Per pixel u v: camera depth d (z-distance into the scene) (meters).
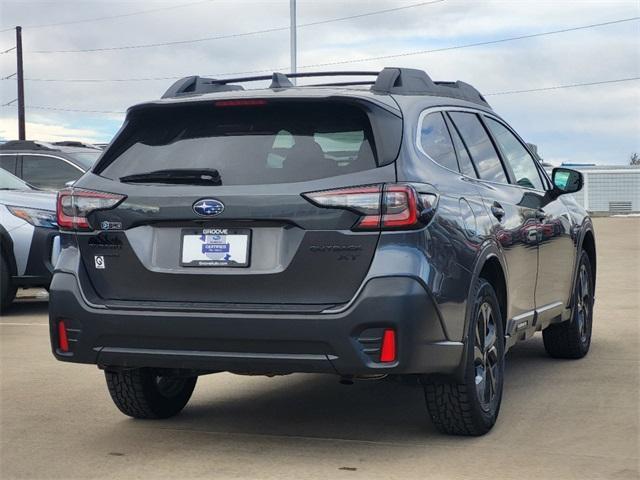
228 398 6.41
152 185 4.96
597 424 5.57
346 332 4.58
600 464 4.77
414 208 4.65
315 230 4.66
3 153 13.33
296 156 4.81
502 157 6.34
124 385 5.59
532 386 6.62
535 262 6.41
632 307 10.79
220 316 4.71
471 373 5.08
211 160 4.92
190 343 4.79
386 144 4.77
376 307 4.57
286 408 6.09
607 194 55.53
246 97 4.94
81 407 6.19
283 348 4.66
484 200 5.55
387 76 5.27
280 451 5.08
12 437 5.44
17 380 7.06
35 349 8.43
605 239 24.70
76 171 13.13
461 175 5.48
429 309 4.68
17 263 10.66
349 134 4.83
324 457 4.95
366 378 4.73
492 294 5.44
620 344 8.36
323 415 5.89
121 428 5.63
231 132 4.98
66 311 5.03
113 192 5.01
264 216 4.72
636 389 6.50
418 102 5.32
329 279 4.66
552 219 6.85
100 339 4.96
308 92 4.95
